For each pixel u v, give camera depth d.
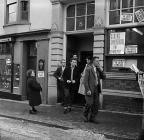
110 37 12.82
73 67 12.38
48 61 15.15
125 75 12.17
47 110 13.04
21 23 16.61
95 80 10.00
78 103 14.07
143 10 11.86
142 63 11.86
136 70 9.35
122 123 10.04
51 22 14.99
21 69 16.83
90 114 10.22
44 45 15.36
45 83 15.20
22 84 16.80
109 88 12.67
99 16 13.04
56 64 14.65
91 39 14.48
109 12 12.88
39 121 10.42
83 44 14.78
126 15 12.36
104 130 9.02
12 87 17.39
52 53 14.86
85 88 9.94
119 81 12.37
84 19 14.00
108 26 12.82
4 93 17.91
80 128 9.34
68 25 14.66
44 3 15.45
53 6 14.89
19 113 12.23
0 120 11.06
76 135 8.62
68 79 12.29
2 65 18.41
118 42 12.57
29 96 12.24
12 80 17.39
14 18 17.47
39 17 15.73
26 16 16.66
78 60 14.86
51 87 14.81
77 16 14.28
